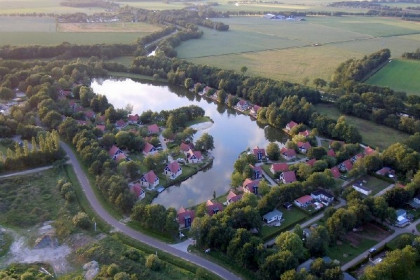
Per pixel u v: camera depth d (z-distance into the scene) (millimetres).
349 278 146000
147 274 145375
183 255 159000
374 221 181750
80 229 169125
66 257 154500
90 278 142375
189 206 195000
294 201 195000
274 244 164000
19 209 181375
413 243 159500
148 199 197875
